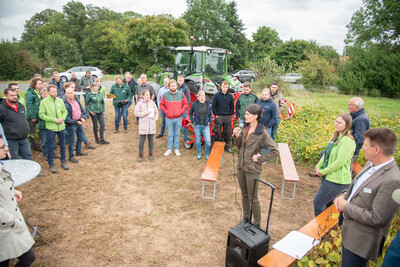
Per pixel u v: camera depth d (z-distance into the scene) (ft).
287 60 127.95
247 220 9.50
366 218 6.12
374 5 84.48
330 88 67.31
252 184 10.78
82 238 11.40
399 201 5.71
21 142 15.48
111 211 13.48
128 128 28.68
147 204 14.23
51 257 10.27
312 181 17.54
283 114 29.53
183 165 19.49
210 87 28.32
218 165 15.84
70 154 19.21
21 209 13.35
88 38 157.07
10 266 9.93
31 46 130.11
